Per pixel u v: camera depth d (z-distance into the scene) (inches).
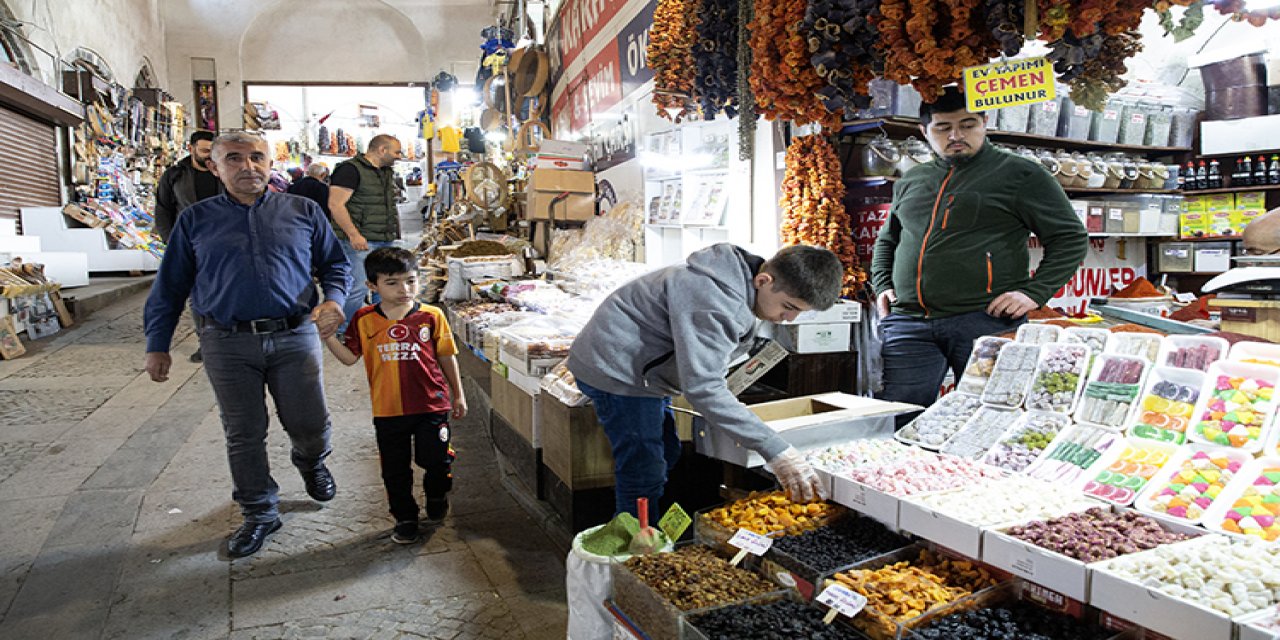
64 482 157.2
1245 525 68.8
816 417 103.3
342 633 101.7
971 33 85.7
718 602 75.3
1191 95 218.7
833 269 88.4
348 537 132.3
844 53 93.4
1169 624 58.6
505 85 396.2
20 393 225.3
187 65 709.9
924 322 126.0
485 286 255.0
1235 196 215.6
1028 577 68.9
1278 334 111.7
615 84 273.3
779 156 171.0
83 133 507.8
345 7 742.5
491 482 160.9
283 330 126.1
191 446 180.1
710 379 87.4
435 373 133.4
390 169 262.4
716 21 137.4
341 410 211.6
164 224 205.9
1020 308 114.5
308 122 785.6
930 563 80.4
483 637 101.0
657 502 104.6
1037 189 116.9
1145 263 229.5
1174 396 87.3
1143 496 77.0
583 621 88.0
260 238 122.3
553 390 129.6
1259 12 77.2
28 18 433.4
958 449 96.2
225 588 114.2
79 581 116.3
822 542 85.0
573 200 291.1
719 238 200.8
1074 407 93.5
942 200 122.8
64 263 399.9
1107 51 87.7
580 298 207.9
